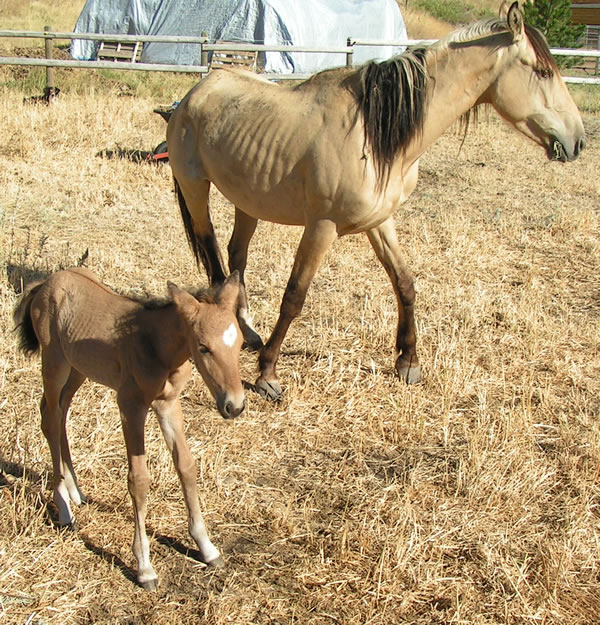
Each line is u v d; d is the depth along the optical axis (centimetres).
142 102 909
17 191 558
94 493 265
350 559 242
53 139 709
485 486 277
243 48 918
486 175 713
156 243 495
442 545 247
